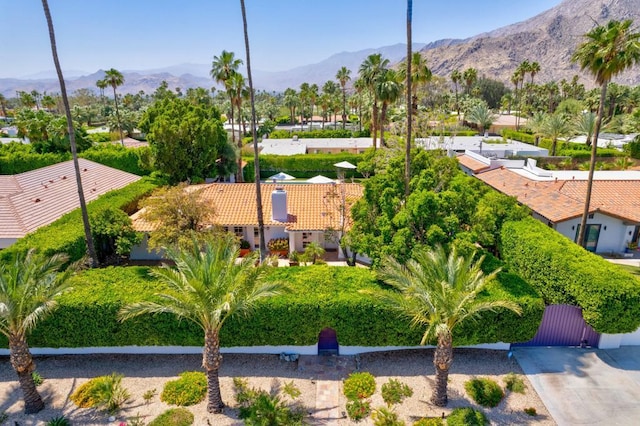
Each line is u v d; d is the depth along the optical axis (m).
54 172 32.84
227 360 17.23
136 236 24.39
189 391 15.01
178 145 36.09
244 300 13.97
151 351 17.67
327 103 102.50
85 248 22.23
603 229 27.64
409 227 17.95
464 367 16.53
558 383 15.53
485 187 25.27
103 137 68.75
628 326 16.16
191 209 22.22
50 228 22.52
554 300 18.16
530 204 29.52
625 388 15.20
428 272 14.50
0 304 12.52
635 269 24.41
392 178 21.12
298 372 16.45
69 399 14.97
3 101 135.12
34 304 13.50
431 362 16.94
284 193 27.09
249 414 13.98
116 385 14.88
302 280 17.98
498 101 131.38
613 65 20.95
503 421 13.74
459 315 13.80
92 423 13.84
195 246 15.91
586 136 55.53
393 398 14.68
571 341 17.78
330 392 15.30
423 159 23.08
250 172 51.84
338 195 28.98
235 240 19.56
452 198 18.20
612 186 30.66
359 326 16.75
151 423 13.66
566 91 106.56
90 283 17.72
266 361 17.17
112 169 37.94
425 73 39.75
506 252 22.11
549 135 52.97
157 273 13.62
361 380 15.51
